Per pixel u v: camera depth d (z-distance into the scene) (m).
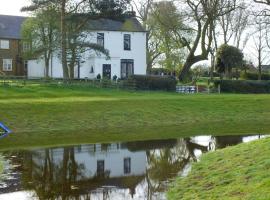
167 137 26.67
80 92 43.09
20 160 19.36
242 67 69.44
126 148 22.67
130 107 36.06
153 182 15.37
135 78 48.81
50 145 23.47
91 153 21.23
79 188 14.62
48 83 46.00
